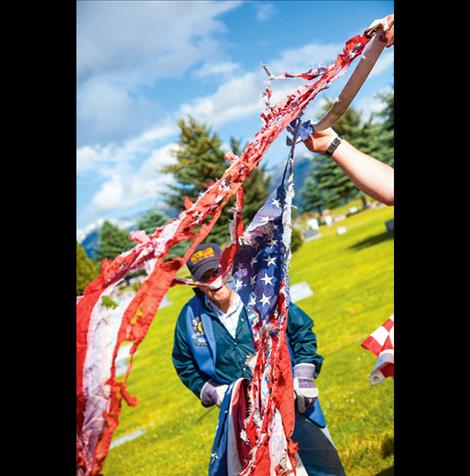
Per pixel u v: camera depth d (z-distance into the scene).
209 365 3.28
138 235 1.73
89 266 23.86
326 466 3.18
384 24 2.20
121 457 6.96
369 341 3.68
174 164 38.34
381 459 4.42
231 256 1.93
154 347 15.16
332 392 6.48
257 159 1.94
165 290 1.66
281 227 2.41
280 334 2.28
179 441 7.07
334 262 18.47
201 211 1.78
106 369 1.60
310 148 2.44
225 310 3.26
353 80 2.24
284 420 2.28
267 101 2.16
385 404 5.54
